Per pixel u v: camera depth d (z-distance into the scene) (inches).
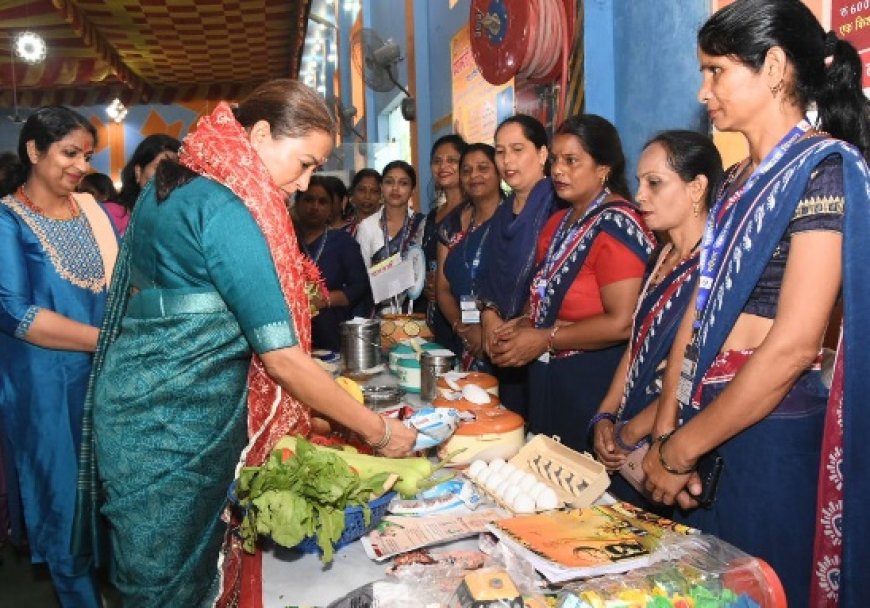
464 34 231.1
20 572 114.0
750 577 41.2
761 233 50.6
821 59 50.7
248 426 54.6
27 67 333.7
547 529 46.9
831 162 48.5
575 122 86.4
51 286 88.2
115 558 54.6
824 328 48.9
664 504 56.6
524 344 88.0
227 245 49.6
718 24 51.0
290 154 55.3
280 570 47.9
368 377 91.2
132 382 51.4
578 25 133.3
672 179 66.3
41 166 87.0
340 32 496.7
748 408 49.9
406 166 156.3
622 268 81.8
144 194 54.9
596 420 72.6
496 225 103.2
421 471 53.4
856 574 50.4
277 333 50.5
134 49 301.1
